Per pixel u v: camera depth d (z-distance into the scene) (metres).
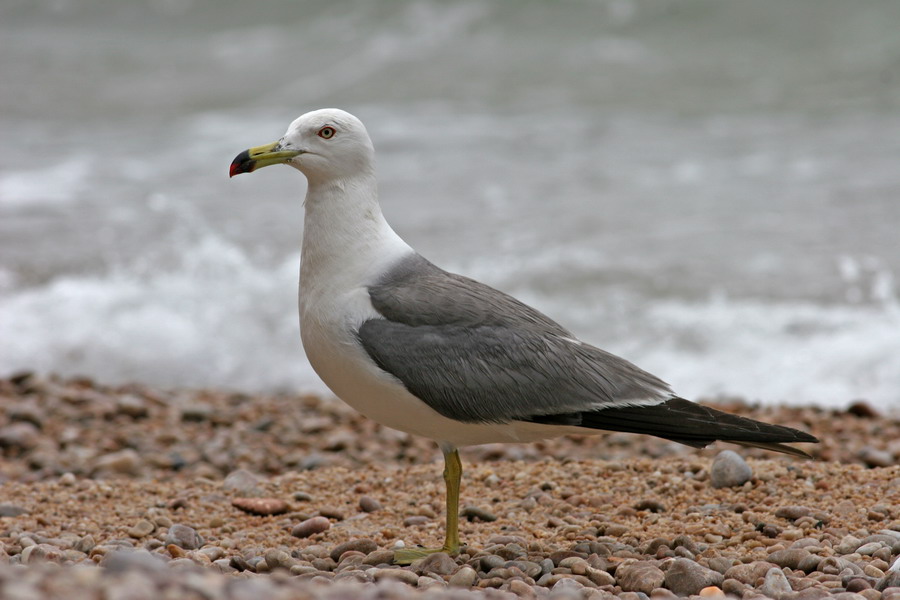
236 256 18.61
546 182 22.23
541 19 35.03
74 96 31.86
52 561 7.34
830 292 16.27
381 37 35.44
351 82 31.83
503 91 30.12
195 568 6.72
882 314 15.45
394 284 7.51
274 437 12.49
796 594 6.43
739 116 26.94
